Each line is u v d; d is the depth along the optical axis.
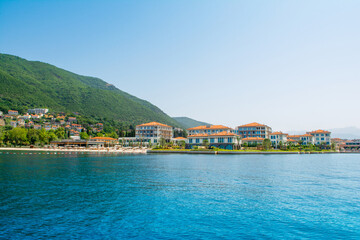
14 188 36.72
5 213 25.33
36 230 21.31
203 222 23.55
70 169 59.53
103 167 64.62
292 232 21.44
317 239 20.16
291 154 150.62
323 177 50.28
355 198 32.47
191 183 42.00
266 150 159.00
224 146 166.25
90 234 20.69
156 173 53.75
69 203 29.03
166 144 180.38
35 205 28.12
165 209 27.20
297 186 40.19
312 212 26.56
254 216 25.23
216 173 54.19
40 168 60.66
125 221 23.61
